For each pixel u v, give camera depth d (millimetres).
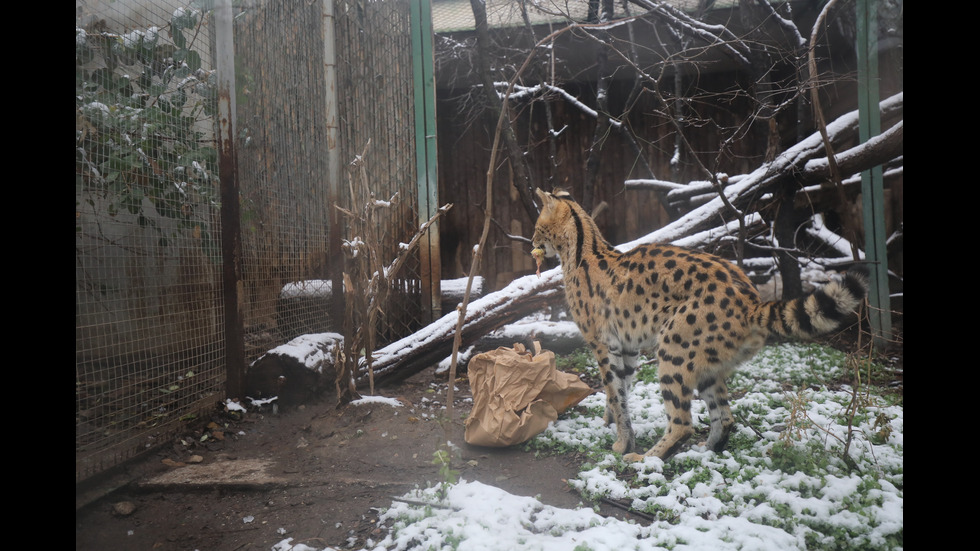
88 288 4480
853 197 7637
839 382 5223
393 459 3867
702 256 3758
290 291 5707
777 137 6605
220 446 4234
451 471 3381
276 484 3535
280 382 4930
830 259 7301
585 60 9328
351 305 4633
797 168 6461
